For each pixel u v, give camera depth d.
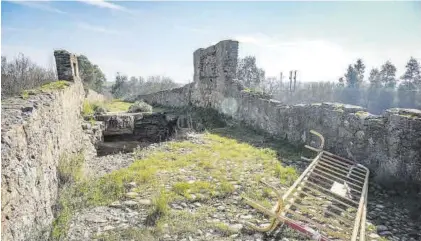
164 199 4.93
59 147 6.59
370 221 4.84
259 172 6.81
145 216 4.67
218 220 4.61
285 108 9.79
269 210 4.50
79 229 4.25
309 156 8.13
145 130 14.56
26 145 4.01
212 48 14.73
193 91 17.44
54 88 7.76
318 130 8.47
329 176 6.71
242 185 5.98
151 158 7.75
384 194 5.95
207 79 15.55
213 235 4.18
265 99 11.04
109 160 8.22
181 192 5.50
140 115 14.52
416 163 5.78
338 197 5.59
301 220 4.71
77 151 8.88
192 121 14.05
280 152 8.55
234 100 12.98
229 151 8.48
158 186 5.81
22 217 3.53
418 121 5.76
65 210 4.78
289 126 9.62
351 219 4.79
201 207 5.02
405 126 6.02
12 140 3.46
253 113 11.64
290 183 6.17
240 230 4.33
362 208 4.92
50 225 4.30
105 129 13.40
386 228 4.61
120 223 4.45
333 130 8.00
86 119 12.93
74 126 9.60
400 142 6.12
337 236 4.05
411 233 4.51
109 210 4.88
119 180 5.96
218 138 10.24
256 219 4.66
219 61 14.06
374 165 6.82
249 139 10.16
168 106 20.89
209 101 15.45
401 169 6.07
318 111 8.50
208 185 5.84
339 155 7.78
